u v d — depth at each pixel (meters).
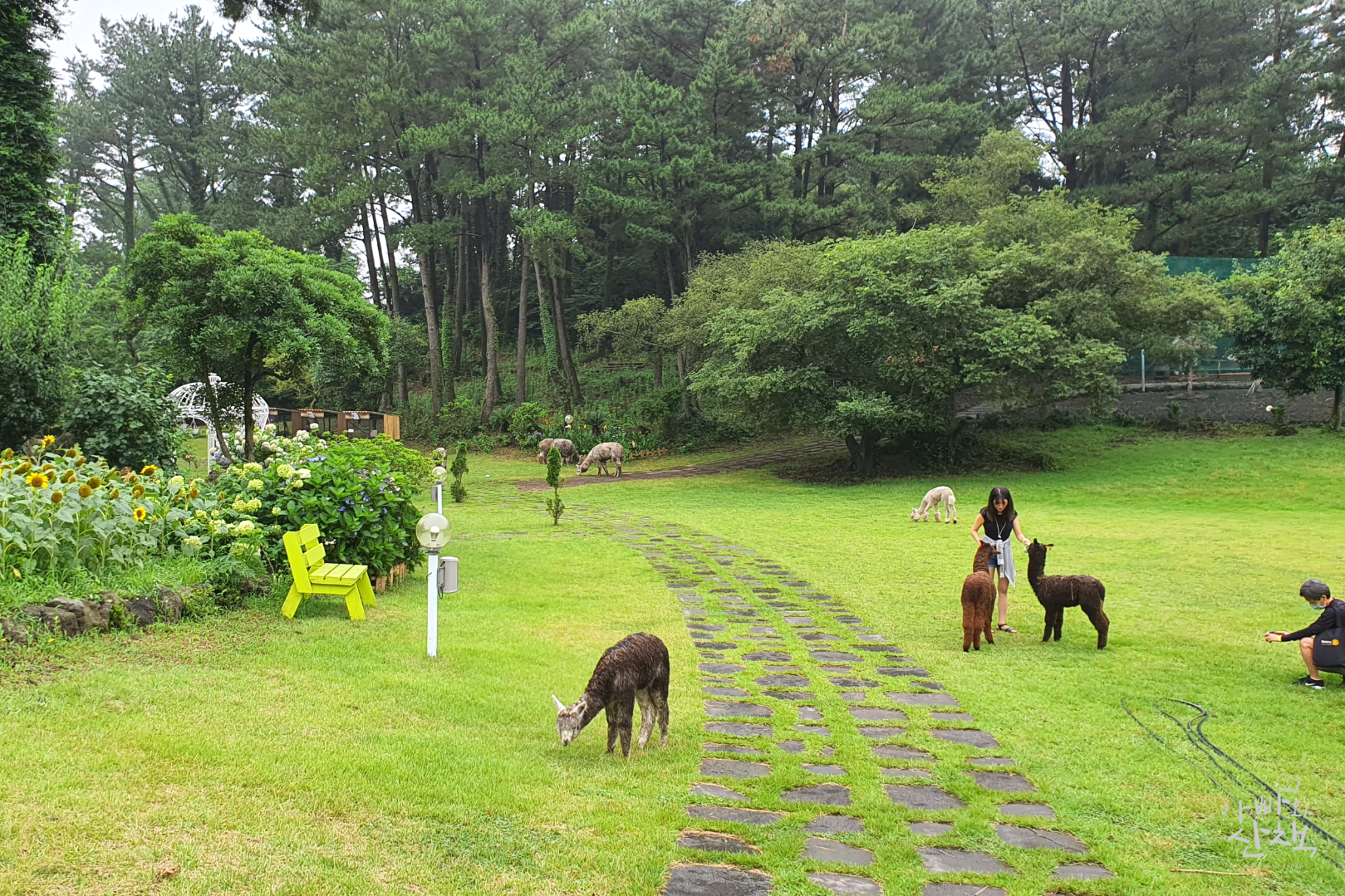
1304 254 28.55
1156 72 44.94
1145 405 34.50
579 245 40.34
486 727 5.68
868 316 25.61
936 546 15.69
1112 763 5.77
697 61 43.38
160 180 51.38
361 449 15.89
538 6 40.06
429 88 40.34
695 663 8.18
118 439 13.51
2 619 5.57
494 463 34.59
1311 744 6.13
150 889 3.23
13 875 3.17
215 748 4.56
